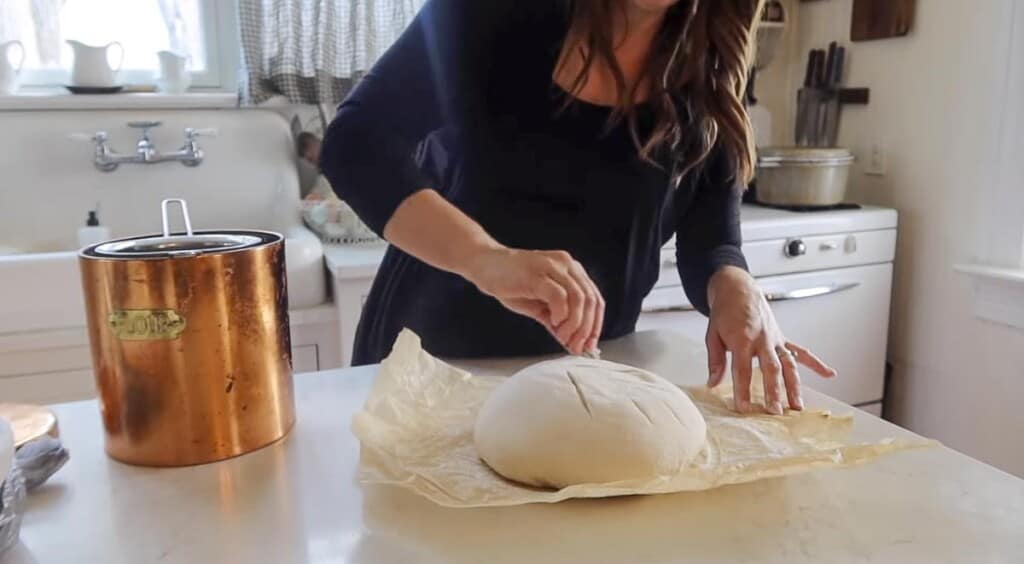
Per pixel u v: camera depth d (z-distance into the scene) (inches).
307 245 62.7
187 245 25.6
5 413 26.2
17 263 53.9
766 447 25.2
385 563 19.6
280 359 26.4
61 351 56.0
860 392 80.4
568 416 23.4
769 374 30.2
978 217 71.4
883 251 78.4
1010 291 68.6
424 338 38.8
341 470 24.5
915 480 23.7
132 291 23.2
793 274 74.9
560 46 35.4
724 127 37.5
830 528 21.0
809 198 78.5
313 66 72.8
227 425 25.0
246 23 70.4
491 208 37.7
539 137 36.5
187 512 22.0
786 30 90.8
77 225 68.1
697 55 36.4
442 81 34.1
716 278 36.1
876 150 82.1
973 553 19.8
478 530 21.0
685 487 22.3
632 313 40.6
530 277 27.7
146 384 24.0
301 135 76.2
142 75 73.4
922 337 79.0
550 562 19.5
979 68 69.8
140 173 69.9
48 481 23.7
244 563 19.6
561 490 22.2
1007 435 70.9
